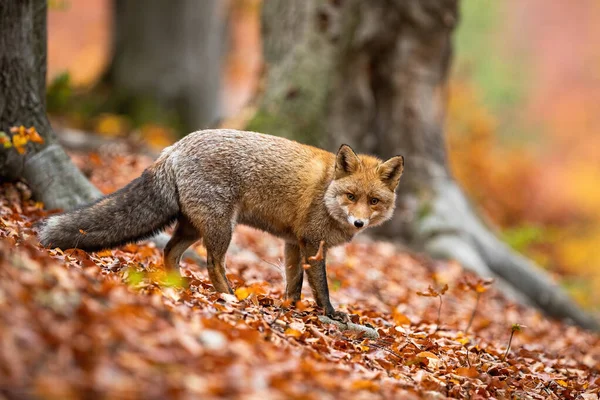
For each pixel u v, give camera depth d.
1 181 10.52
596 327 18.73
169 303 6.81
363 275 13.95
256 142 9.04
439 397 6.86
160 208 8.70
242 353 5.82
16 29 10.35
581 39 63.41
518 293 18.14
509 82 49.62
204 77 32.94
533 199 33.84
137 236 8.64
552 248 30.11
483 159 33.97
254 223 9.25
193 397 4.68
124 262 8.88
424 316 11.88
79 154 17.58
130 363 4.84
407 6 18.17
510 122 49.59
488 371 8.62
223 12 42.91
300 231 9.18
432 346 8.93
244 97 53.78
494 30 51.06
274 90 17.89
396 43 18.39
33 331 4.77
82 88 30.52
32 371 4.39
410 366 7.95
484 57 48.03
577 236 32.78
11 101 10.47
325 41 17.86
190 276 9.22
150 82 30.78
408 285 14.53
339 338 8.11
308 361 6.39
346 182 9.14
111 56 31.36
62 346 4.75
